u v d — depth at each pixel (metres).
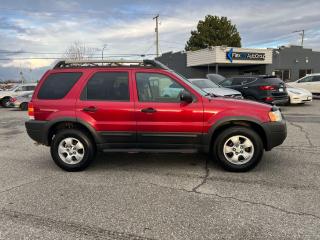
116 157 6.73
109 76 5.73
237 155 5.50
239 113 5.37
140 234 3.55
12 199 4.59
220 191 4.74
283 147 7.28
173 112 5.46
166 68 5.76
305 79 20.64
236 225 3.71
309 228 3.60
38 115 5.84
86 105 5.66
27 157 7.05
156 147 5.62
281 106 16.22
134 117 5.54
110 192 4.79
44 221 3.89
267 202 4.31
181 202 4.38
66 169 5.82
